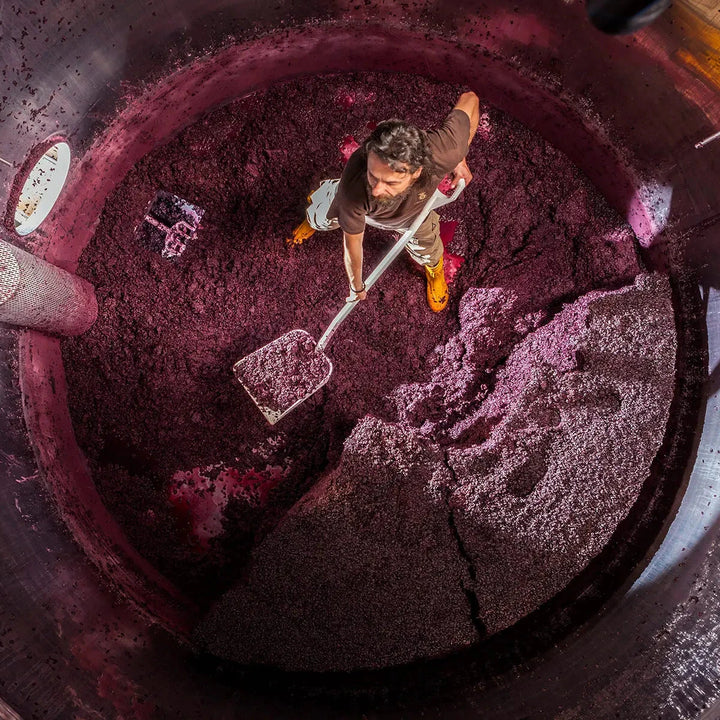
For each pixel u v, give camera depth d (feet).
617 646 8.58
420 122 10.81
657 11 7.32
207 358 10.37
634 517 9.15
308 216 9.73
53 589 8.64
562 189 10.67
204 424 10.25
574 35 9.46
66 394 10.32
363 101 10.87
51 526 9.06
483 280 10.50
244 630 8.95
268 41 10.20
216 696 8.66
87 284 10.32
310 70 10.84
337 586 8.89
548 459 9.14
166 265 10.54
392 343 10.37
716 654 7.98
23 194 9.59
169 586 9.84
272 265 10.55
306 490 10.05
